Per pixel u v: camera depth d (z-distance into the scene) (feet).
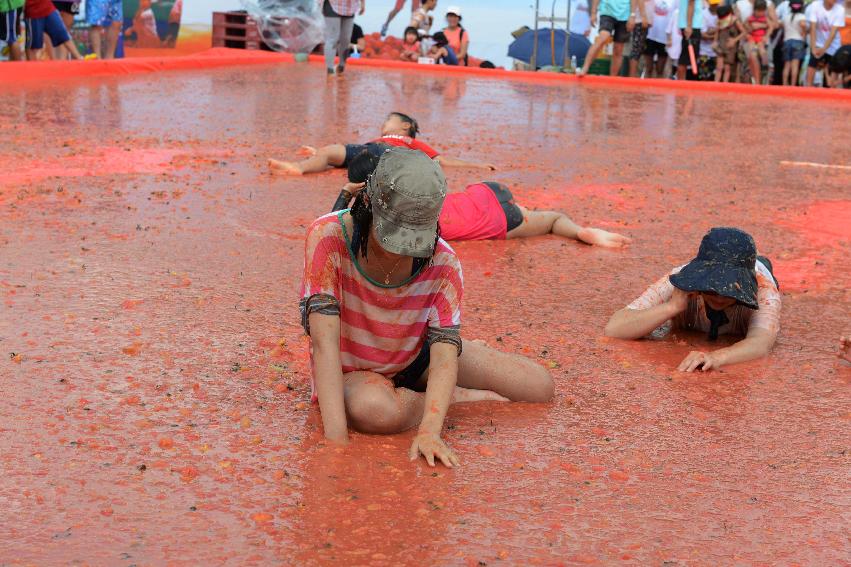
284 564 8.53
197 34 73.10
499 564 8.72
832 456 11.41
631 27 64.69
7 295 15.24
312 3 72.69
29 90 42.45
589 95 56.24
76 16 59.98
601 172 30.25
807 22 64.23
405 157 10.11
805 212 25.52
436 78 63.31
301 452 10.69
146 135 32.22
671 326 16.15
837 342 15.61
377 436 11.29
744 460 11.19
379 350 11.69
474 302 16.85
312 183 25.86
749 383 13.67
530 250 20.59
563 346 14.85
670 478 10.64
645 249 21.09
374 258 11.02
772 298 15.21
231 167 27.43
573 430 11.82
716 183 29.32
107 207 21.62
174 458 10.36
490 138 36.50
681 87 63.77
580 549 9.05
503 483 10.29
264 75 58.29
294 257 18.60
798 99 59.26
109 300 15.34
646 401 12.86
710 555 9.07
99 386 12.07
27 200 21.85
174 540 8.80
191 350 13.48
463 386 12.59
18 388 11.85
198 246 18.90
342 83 55.47
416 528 9.25
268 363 13.19
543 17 75.46
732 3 66.90
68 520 9.03
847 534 9.59
